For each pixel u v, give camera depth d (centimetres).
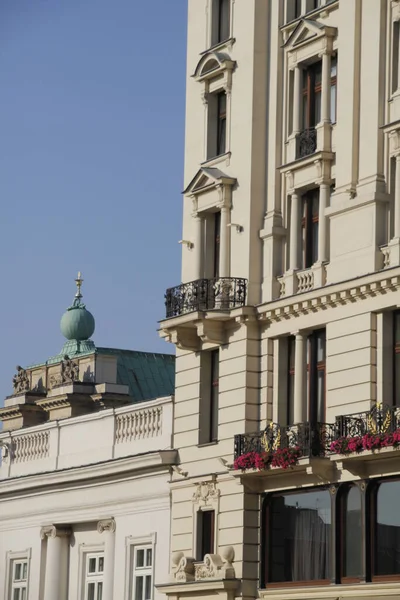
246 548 9888
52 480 11712
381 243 9194
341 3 9669
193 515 10362
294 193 10000
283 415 9950
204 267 10600
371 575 9025
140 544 10881
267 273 10088
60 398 14462
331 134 9775
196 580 10144
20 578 12156
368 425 8956
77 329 15700
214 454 10256
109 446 11319
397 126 9106
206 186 10531
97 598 11306
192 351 10612
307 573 9531
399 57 9262
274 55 10269
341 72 9612
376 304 9156
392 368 9144
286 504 9781
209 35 10775
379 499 9038
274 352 10044
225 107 10700
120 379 14638
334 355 9456
